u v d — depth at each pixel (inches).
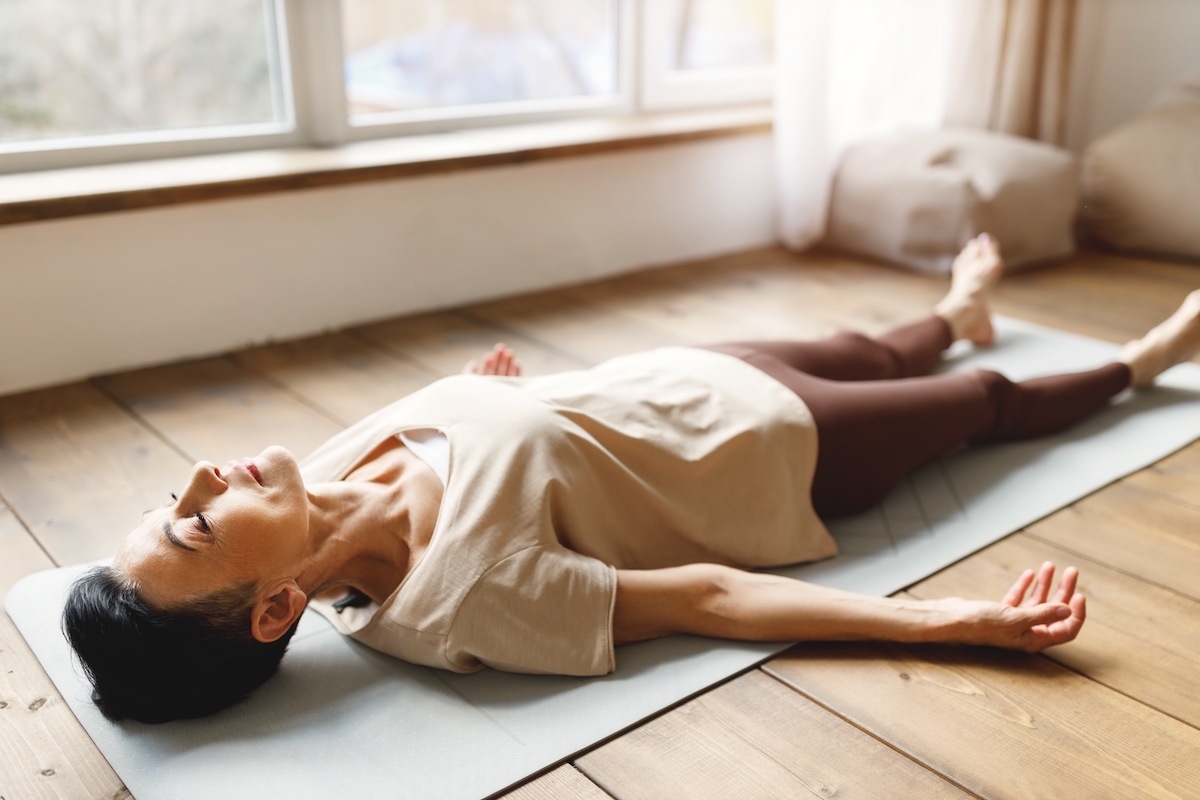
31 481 71.9
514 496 51.9
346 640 55.7
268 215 95.3
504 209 110.8
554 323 105.0
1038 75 134.9
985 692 50.8
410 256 105.7
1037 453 76.0
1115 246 128.6
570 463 54.7
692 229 128.2
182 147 97.5
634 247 123.3
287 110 103.5
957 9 128.3
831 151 126.4
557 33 120.5
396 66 110.0
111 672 46.1
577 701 49.9
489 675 52.2
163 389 87.6
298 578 50.6
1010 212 117.2
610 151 114.0
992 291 113.1
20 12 89.0
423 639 50.1
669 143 119.0
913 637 52.8
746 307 110.0
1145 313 106.0
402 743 47.5
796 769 45.8
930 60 130.2
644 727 48.6
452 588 49.8
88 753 47.1
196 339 94.7
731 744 47.4
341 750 47.1
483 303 111.4
